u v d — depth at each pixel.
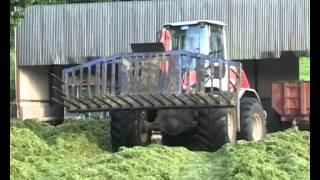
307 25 21.67
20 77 24.03
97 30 23.50
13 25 18.45
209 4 22.64
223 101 10.52
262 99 23.91
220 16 22.53
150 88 10.52
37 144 9.84
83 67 10.80
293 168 7.61
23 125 13.20
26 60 23.95
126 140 11.05
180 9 22.88
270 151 8.91
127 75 10.65
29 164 8.41
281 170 7.52
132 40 23.22
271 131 18.36
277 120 18.31
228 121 10.95
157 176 7.57
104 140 11.64
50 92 24.61
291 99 17.64
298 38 21.78
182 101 10.46
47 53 23.83
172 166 8.21
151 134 11.75
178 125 11.01
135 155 8.59
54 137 11.21
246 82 12.51
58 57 23.77
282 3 21.91
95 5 23.52
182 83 10.46
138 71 10.59
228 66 10.68
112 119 11.17
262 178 7.02
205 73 10.45
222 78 10.61
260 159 7.94
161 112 11.12
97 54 23.45
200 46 11.80
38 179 7.54
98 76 10.73
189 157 9.18
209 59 10.49
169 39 11.98
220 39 12.08
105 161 8.44
